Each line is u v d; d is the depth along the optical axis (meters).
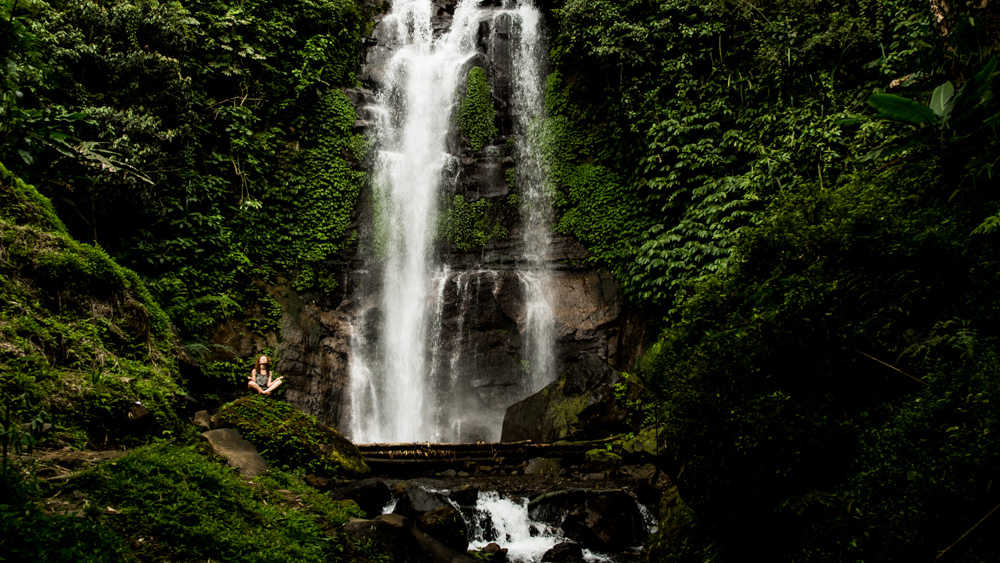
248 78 13.82
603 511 7.57
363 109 15.94
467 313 14.48
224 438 6.32
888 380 3.51
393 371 14.52
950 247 3.55
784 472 3.42
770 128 12.36
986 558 2.61
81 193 10.05
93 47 10.62
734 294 4.75
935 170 4.30
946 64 4.65
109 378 5.79
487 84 16.67
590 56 14.64
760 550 3.61
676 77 13.84
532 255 15.23
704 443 3.85
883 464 3.06
